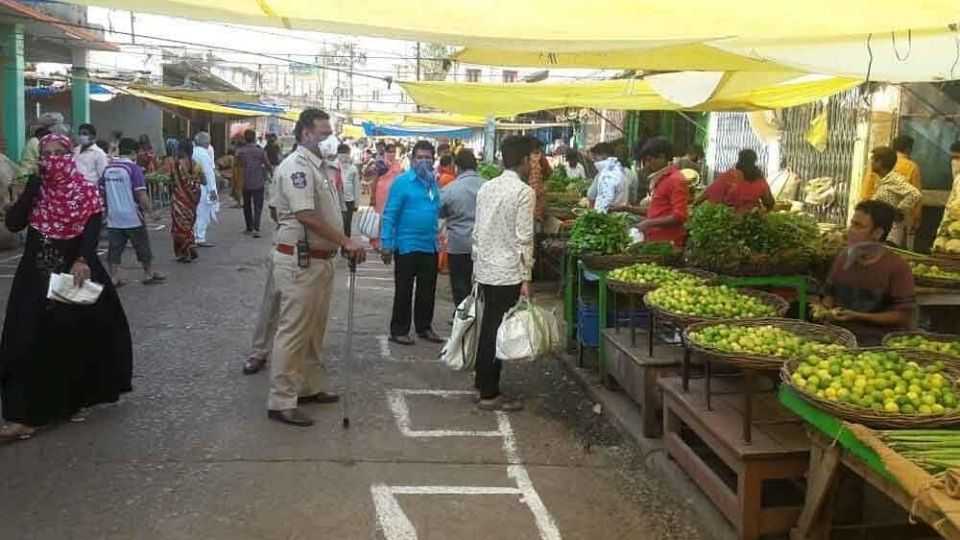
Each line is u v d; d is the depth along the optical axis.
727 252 5.99
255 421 5.78
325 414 6.00
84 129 10.74
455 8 2.92
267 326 6.86
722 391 4.85
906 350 4.07
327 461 5.14
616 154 11.41
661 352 5.69
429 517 4.44
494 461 5.25
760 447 3.99
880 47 5.25
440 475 5.00
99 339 5.66
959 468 2.82
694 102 8.10
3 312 8.50
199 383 6.59
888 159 8.23
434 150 8.42
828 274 5.93
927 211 9.52
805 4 3.08
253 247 14.91
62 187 5.26
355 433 5.64
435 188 8.15
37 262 5.25
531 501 4.68
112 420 5.70
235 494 4.62
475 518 4.45
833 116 11.27
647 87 9.32
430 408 6.24
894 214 5.30
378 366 7.34
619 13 3.05
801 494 4.60
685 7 3.05
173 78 25.64
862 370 3.59
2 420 5.54
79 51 19.98
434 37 3.21
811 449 3.75
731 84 7.53
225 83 27.56
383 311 9.69
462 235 8.41
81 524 4.21
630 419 5.83
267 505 4.50
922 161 9.77
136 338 7.94
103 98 23.30
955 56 5.41
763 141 13.02
